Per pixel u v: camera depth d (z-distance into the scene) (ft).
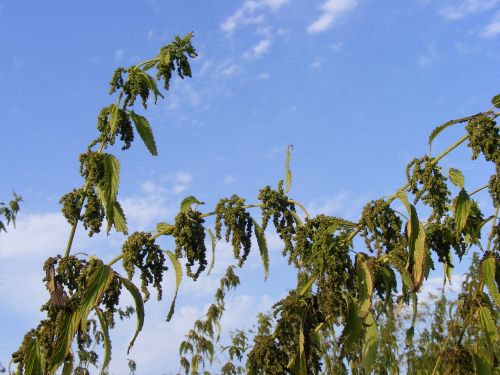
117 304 14.56
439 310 30.71
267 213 16.34
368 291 16.12
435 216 16.03
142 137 15.83
